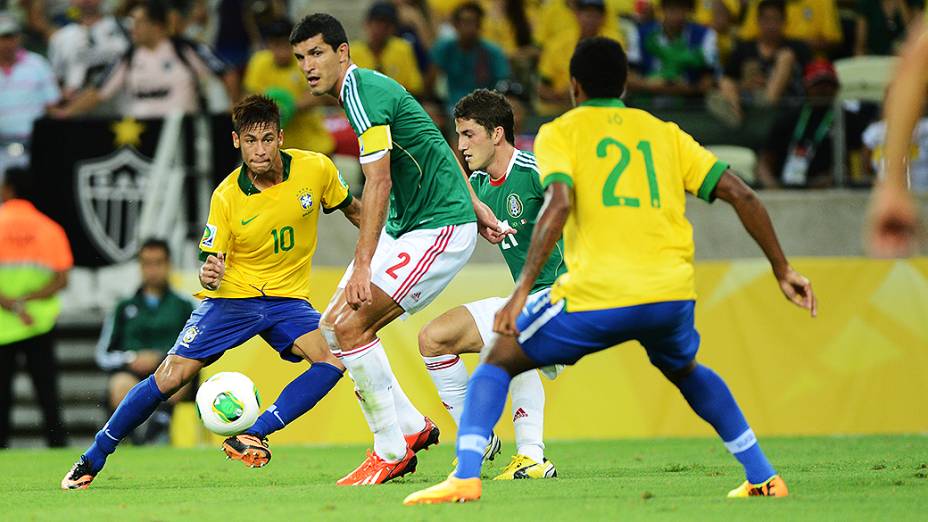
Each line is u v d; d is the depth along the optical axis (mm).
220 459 32562
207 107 47969
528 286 17203
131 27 50688
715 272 38406
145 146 43875
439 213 22297
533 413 24172
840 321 37969
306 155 23922
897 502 18141
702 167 17969
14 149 47250
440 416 37750
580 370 37938
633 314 17344
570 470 26172
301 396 23188
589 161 17750
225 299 23734
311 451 34750
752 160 44188
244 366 38188
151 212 43625
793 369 37938
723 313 38188
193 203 44062
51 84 48312
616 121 17984
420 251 22109
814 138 44094
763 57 46750
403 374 37750
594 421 37781
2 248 40562
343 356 22031
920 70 10633
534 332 17656
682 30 48438
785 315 38031
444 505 17953
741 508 17578
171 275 40625
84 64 51438
